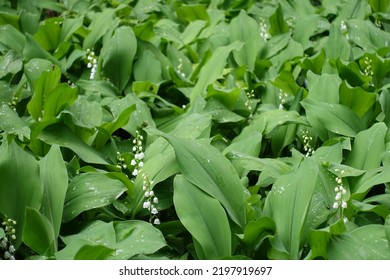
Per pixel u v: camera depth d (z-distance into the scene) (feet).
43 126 5.20
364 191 4.78
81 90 6.56
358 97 5.62
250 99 6.25
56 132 5.24
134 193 4.94
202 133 5.54
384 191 5.31
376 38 6.78
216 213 4.48
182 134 5.41
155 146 5.30
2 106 5.55
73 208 4.74
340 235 4.36
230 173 4.66
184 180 4.56
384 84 6.30
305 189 4.44
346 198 4.78
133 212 4.89
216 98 5.87
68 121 5.29
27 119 5.86
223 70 6.46
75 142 5.25
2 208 4.60
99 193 4.79
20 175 4.65
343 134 5.43
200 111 5.82
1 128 5.49
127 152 5.60
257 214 4.68
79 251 4.17
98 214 4.91
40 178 4.65
